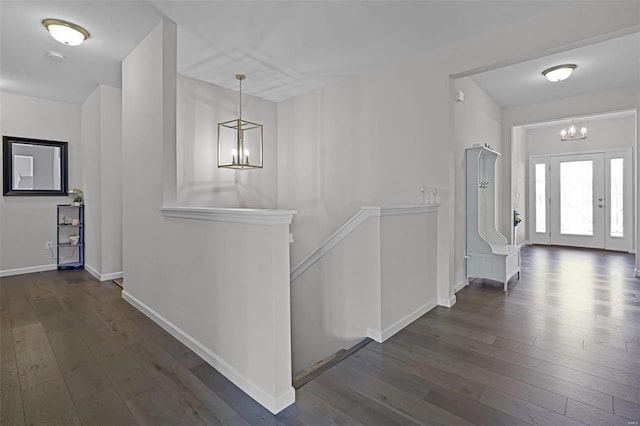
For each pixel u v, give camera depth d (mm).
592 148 6676
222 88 4414
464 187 3883
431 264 3174
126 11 2627
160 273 2787
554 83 4355
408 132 3482
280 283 1678
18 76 3955
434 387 1840
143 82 3066
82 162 5102
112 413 1646
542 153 7254
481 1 2480
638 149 4246
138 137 3162
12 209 4586
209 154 4297
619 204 6410
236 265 1912
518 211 6891
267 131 5004
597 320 2764
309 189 4641
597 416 1570
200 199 4203
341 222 4223
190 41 3131
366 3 2518
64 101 4941
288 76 4012
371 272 2514
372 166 3834
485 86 4473
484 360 2133
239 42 3146
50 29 2756
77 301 3447
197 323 2301
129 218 3365
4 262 4539
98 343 2453
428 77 3314
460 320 2834
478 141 4426
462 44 3074
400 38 3053
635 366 2021
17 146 4594
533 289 3730
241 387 1862
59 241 4945
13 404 1716
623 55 3529
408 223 2814
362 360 2158
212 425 1553
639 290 3639
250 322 1804
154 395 1798
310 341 3090
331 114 4309
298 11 2631
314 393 1799
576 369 1998
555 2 2484
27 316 3010
